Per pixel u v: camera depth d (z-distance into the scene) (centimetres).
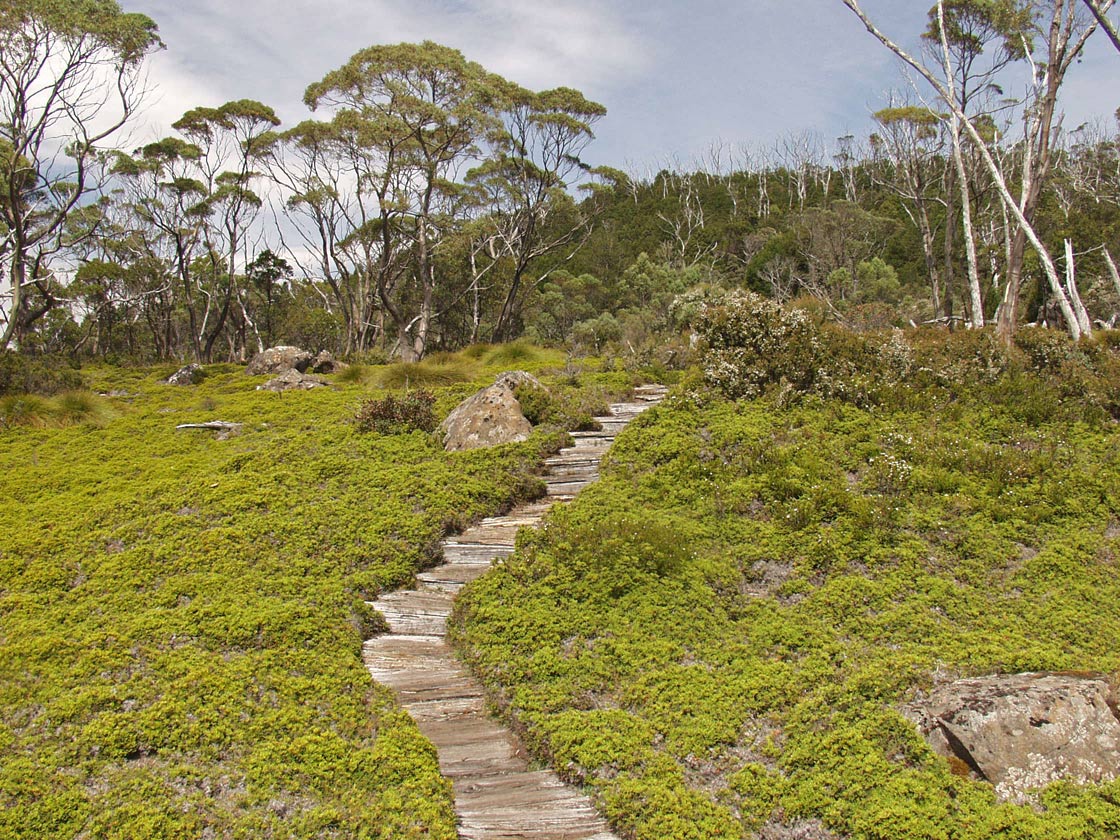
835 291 4528
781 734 637
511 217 4362
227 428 1692
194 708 638
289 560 959
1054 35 1797
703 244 7125
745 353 1392
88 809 519
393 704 703
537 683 732
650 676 719
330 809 535
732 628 799
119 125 2853
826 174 8825
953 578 851
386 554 1002
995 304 3488
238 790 555
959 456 1065
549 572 913
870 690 661
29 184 3225
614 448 1256
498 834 555
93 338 5541
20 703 641
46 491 1280
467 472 1262
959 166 2175
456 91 3225
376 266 4494
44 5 2478
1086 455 1069
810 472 1056
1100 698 583
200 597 850
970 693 611
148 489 1194
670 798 566
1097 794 528
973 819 514
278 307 5841
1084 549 873
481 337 4928
